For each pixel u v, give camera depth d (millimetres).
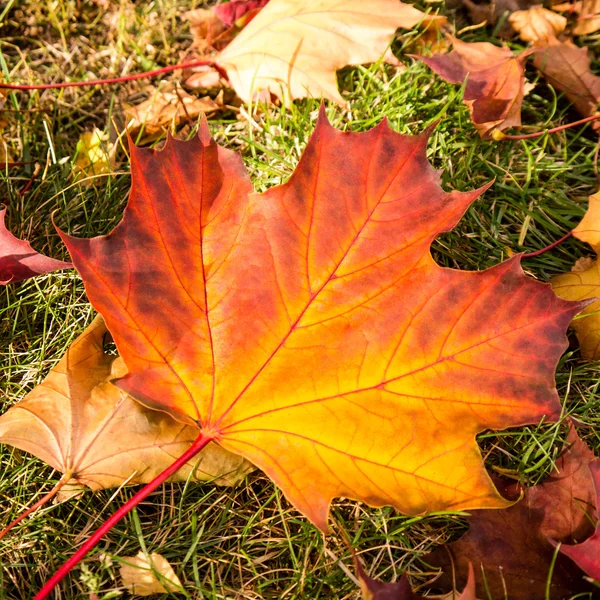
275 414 370
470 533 379
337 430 366
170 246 366
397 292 368
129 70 504
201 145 362
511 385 367
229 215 366
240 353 373
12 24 509
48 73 500
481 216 458
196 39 499
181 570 383
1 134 469
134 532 393
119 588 376
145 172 360
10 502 397
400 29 502
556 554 363
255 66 466
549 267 450
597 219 426
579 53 478
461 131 469
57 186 456
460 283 366
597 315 418
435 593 386
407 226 366
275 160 466
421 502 358
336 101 457
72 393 386
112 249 363
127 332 365
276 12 467
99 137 469
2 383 417
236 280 370
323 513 354
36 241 447
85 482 377
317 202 365
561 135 483
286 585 385
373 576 389
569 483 385
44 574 386
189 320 370
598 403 417
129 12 518
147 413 384
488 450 410
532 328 366
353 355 370
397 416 366
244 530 389
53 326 433
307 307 371
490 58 472
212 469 385
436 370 368
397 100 475
